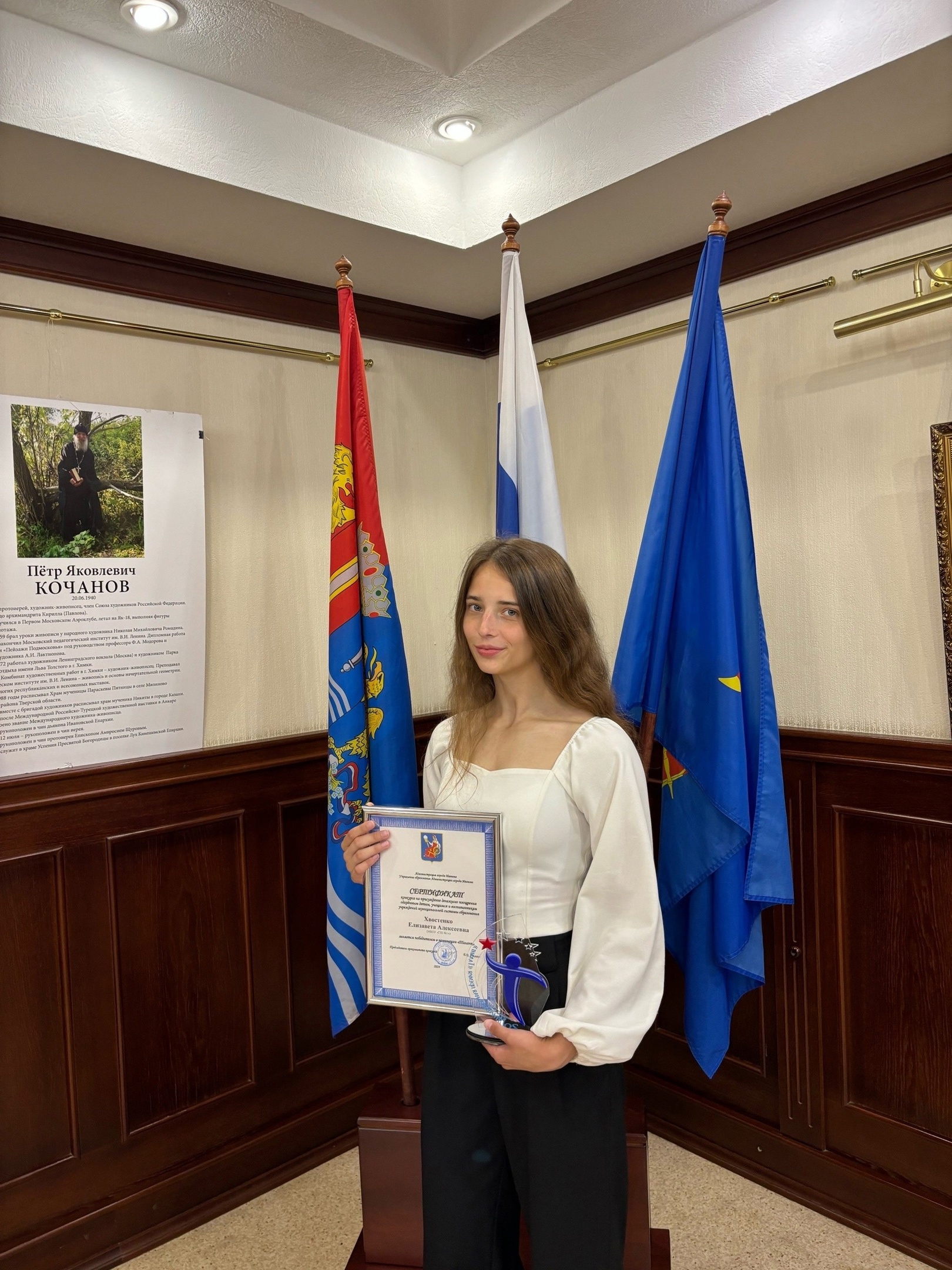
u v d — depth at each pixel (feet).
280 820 8.26
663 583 6.61
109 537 7.24
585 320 9.07
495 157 7.62
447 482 9.90
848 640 7.30
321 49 6.04
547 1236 4.67
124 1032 7.35
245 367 8.23
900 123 6.00
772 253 7.54
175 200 6.67
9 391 6.91
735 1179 7.85
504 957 4.70
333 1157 8.48
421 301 9.29
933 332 6.69
